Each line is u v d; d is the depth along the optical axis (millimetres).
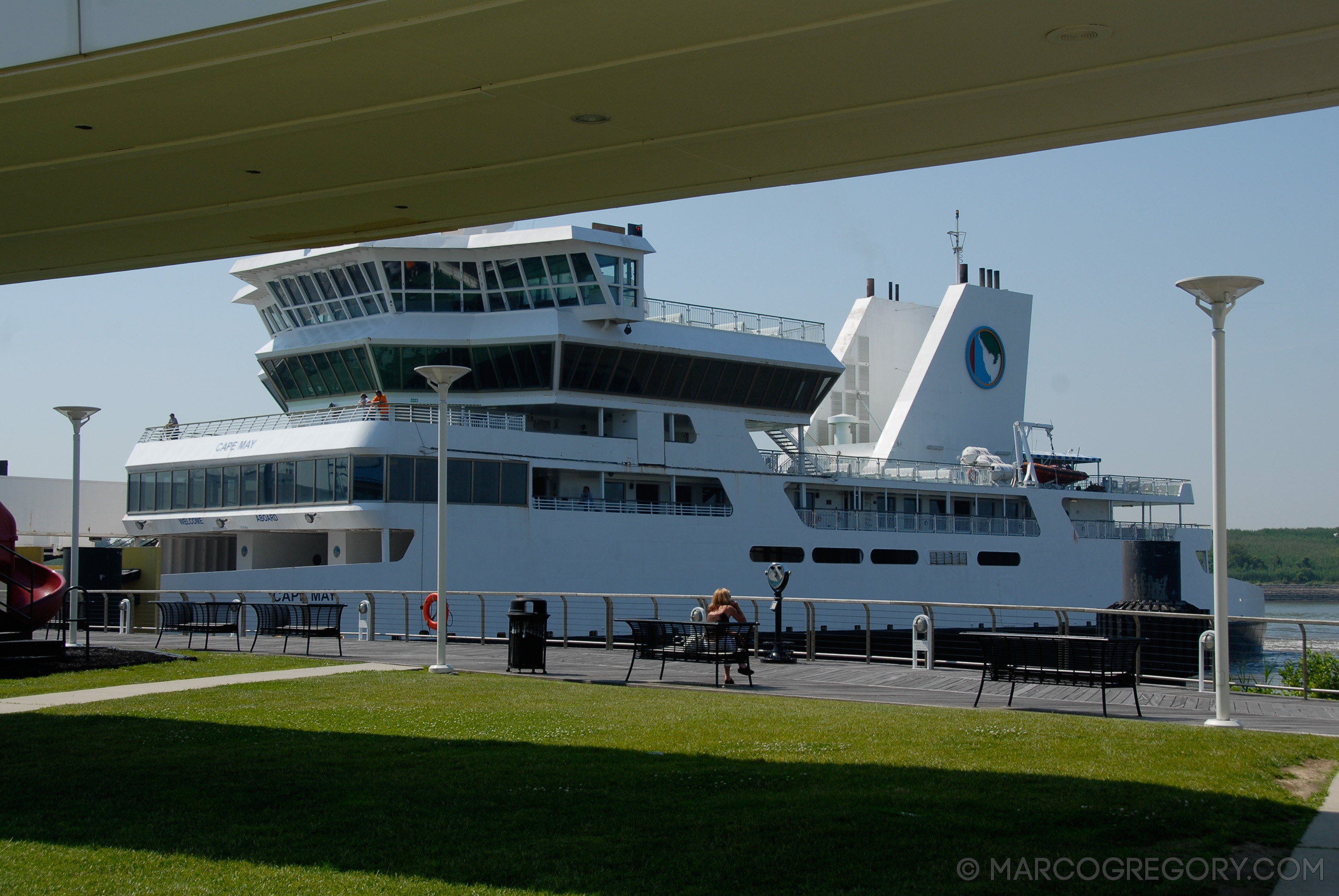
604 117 10742
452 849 8172
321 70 9750
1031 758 11336
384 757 11711
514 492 37562
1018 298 58250
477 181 12594
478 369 39562
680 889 7223
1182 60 9312
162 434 40406
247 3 9055
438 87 10070
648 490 43156
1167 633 29578
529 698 16391
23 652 19984
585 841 8312
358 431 35375
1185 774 10484
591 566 38875
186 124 10953
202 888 7289
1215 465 14312
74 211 13664
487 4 8586
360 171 12289
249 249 15461
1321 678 23406
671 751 11938
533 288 39594
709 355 42625
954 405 55188
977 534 50500
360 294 40250
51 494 51375
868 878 7383
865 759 11367
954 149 11477
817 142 11328
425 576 35750
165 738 13016
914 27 8797
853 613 45500
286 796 9938
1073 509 56812
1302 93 9977
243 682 18406
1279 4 8328
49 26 9695
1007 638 15664
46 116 10734
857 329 59938
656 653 19078
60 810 9492
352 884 7359
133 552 36656
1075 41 8992
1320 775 10688
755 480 43844
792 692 17625
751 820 8867
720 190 12898
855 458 49094
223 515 37844
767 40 9023
